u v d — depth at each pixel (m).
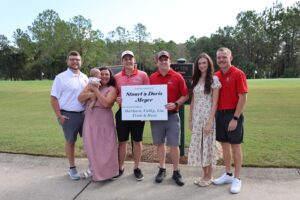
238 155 4.63
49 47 78.19
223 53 4.57
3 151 6.42
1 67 84.25
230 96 4.60
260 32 81.19
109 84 5.15
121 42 84.00
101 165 4.92
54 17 79.44
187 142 7.26
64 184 4.92
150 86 4.89
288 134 7.79
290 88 23.27
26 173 5.38
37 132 8.38
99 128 4.96
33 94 21.80
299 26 77.38
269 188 4.64
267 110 12.13
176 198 4.39
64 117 5.09
